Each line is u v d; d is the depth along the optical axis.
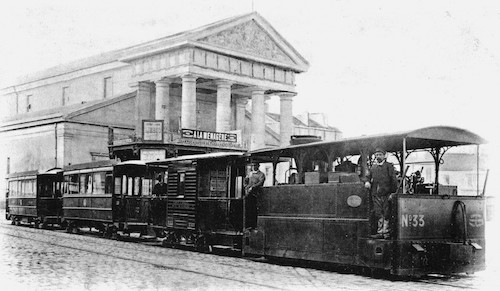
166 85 52.56
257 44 55.66
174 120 57.59
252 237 17.78
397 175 14.98
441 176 52.28
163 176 23.94
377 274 14.25
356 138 14.55
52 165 46.09
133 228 25.16
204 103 61.94
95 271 14.55
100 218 27.28
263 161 19.53
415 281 13.25
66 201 31.00
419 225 13.62
